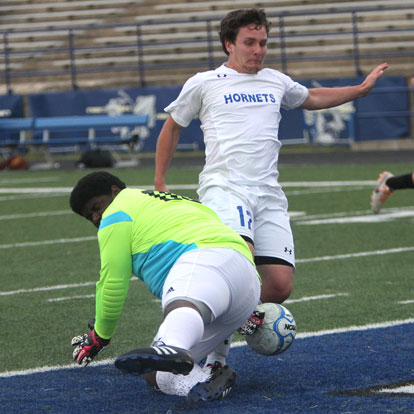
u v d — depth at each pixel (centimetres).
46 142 8044
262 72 1923
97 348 1553
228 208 1800
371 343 1977
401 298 2522
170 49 10188
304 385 1617
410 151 8269
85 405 1523
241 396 1542
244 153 1848
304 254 3381
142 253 1490
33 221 4666
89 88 9875
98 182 1558
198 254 1434
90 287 2856
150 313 2441
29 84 10225
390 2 9962
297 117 8731
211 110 1884
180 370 1273
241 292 1439
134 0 10631
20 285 2928
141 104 8888
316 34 8831
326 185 5881
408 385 1594
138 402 1530
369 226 4066
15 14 10875
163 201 1535
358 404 1461
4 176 7600
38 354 1994
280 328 1625
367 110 8512
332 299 2539
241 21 1875
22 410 1499
